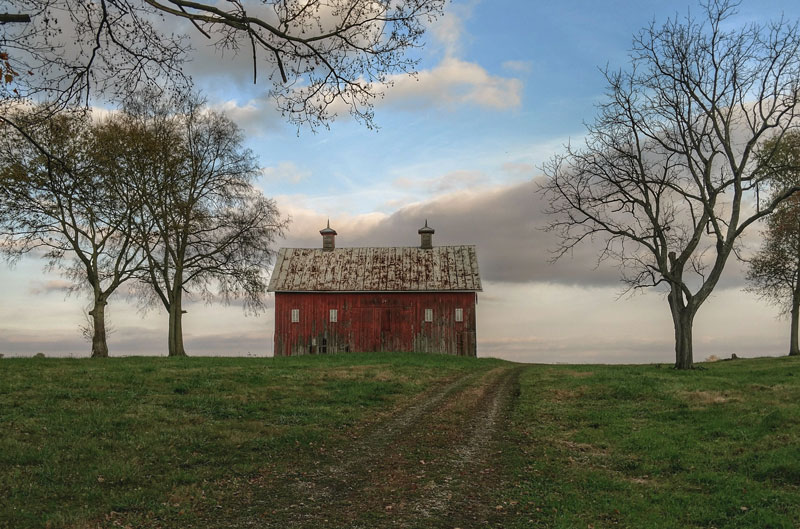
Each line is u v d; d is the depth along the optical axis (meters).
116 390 19.81
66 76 10.19
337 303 52.91
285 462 12.99
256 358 37.12
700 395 21.19
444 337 51.91
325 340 52.47
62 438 13.30
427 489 11.32
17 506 9.26
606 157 35.44
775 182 41.66
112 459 12.05
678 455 13.84
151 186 38.00
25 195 31.34
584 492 11.35
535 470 12.92
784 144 40.34
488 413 19.66
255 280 40.12
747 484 11.38
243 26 9.74
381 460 13.50
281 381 24.42
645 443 15.13
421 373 30.31
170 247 39.25
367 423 17.67
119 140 35.28
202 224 39.19
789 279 45.22
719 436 15.44
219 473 11.83
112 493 10.21
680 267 33.47
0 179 28.75
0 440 12.77
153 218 37.44
